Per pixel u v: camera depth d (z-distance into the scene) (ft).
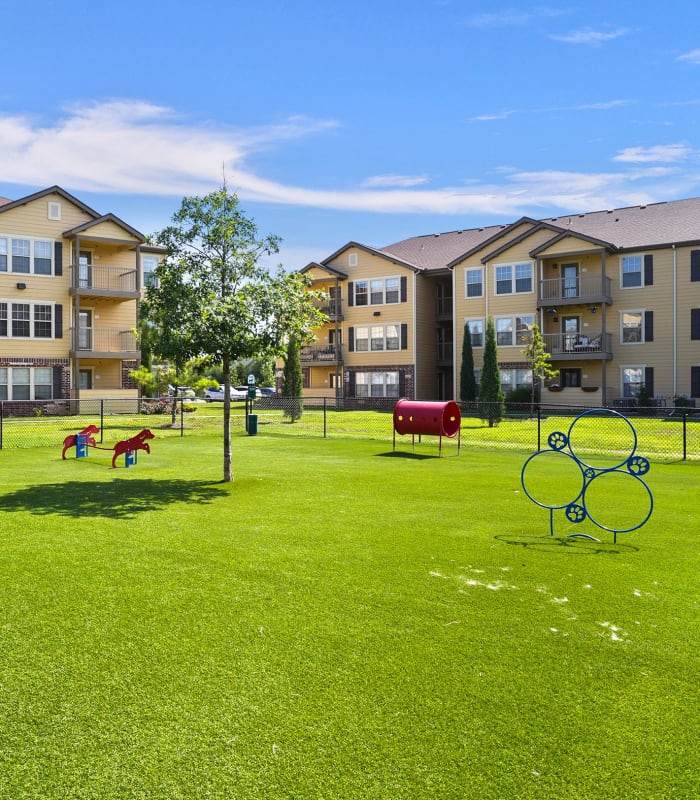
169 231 34.32
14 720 10.75
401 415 50.70
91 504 29.14
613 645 13.78
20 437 63.00
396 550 21.17
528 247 112.47
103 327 105.29
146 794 8.95
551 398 108.99
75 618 15.16
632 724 10.71
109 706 11.19
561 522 25.41
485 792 9.02
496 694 11.65
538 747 10.05
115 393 102.47
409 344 124.36
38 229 97.60
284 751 9.91
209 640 13.93
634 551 21.21
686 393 100.12
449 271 123.54
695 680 12.24
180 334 33.14
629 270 104.68
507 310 114.62
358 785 9.15
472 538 22.84
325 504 29.09
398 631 14.46
